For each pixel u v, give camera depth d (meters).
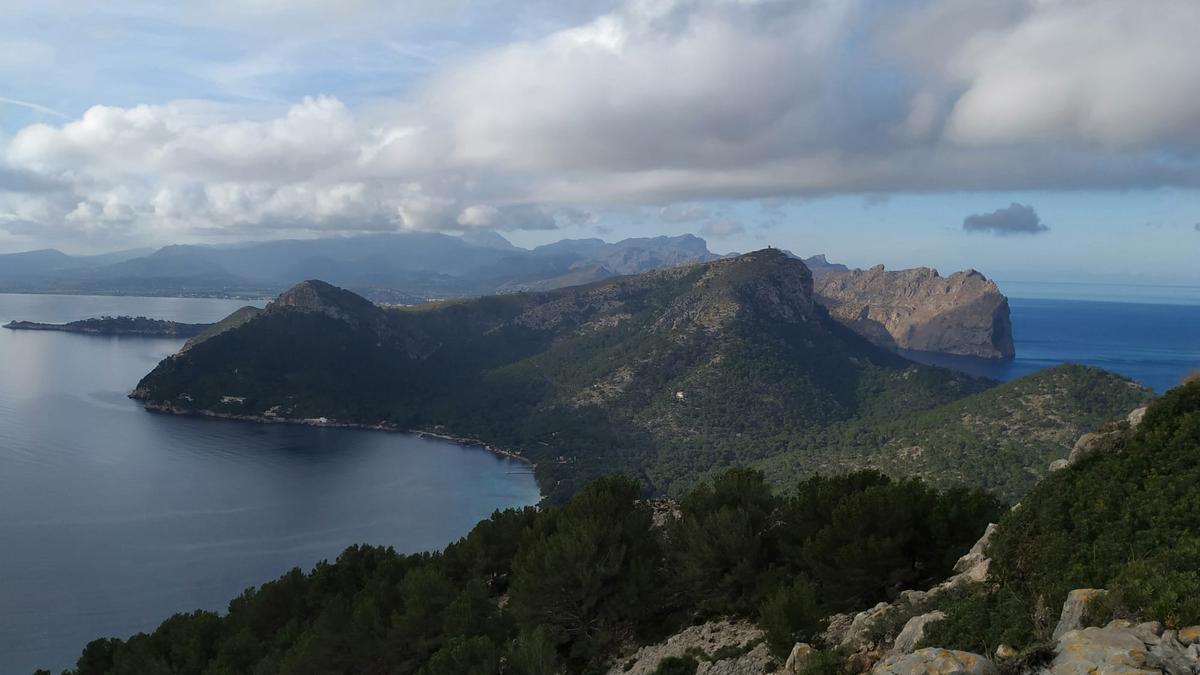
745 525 39.41
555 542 42.00
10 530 161.75
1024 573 22.19
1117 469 24.77
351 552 66.12
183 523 173.75
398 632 42.53
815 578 33.81
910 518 33.34
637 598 39.16
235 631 59.47
